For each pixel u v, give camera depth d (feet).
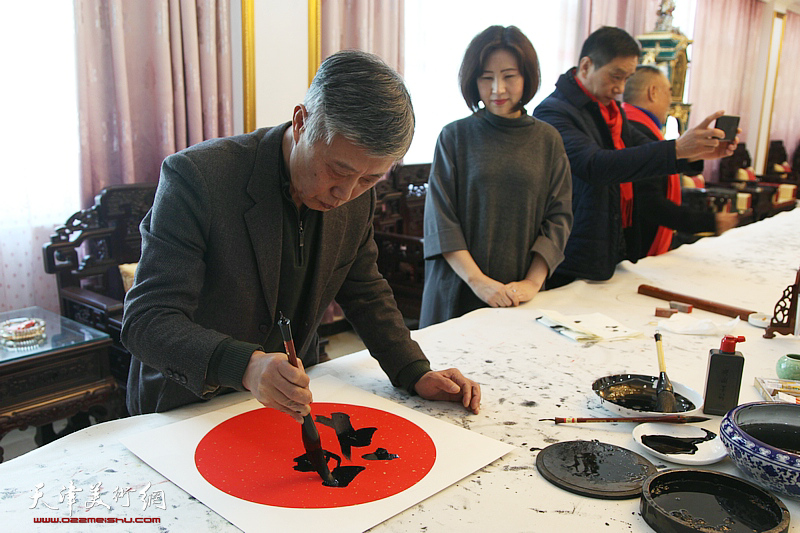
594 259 7.11
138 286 3.40
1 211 8.39
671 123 19.06
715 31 24.32
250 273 3.69
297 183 3.49
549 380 4.20
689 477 2.89
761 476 2.82
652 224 9.57
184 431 3.35
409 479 2.95
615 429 3.53
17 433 8.57
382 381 4.15
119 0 8.69
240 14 9.99
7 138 8.32
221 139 3.72
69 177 8.93
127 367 7.70
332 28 11.56
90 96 8.76
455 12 14.46
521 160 6.45
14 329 6.51
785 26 29.55
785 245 9.05
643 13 20.15
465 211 6.58
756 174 29.04
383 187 12.19
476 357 4.58
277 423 3.49
